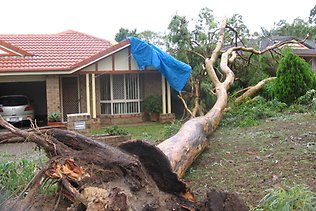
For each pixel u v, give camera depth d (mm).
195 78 15758
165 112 16281
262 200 4305
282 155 6699
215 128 10039
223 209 3441
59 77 15742
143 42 15305
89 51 17641
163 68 15500
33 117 16500
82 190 3189
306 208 3889
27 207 3131
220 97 11703
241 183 5438
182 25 16516
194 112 13125
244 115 11789
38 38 19688
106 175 3404
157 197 3604
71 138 3506
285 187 5008
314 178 5312
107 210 2877
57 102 15320
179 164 5449
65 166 3271
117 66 15859
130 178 3473
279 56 16828
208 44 16453
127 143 3822
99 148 3510
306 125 9555
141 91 17000
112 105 16578
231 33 17062
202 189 5328
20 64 15312
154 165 3807
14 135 3461
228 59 14930
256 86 14930
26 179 4691
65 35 20297
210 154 7375
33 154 8336
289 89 13547
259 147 7574
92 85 15609
